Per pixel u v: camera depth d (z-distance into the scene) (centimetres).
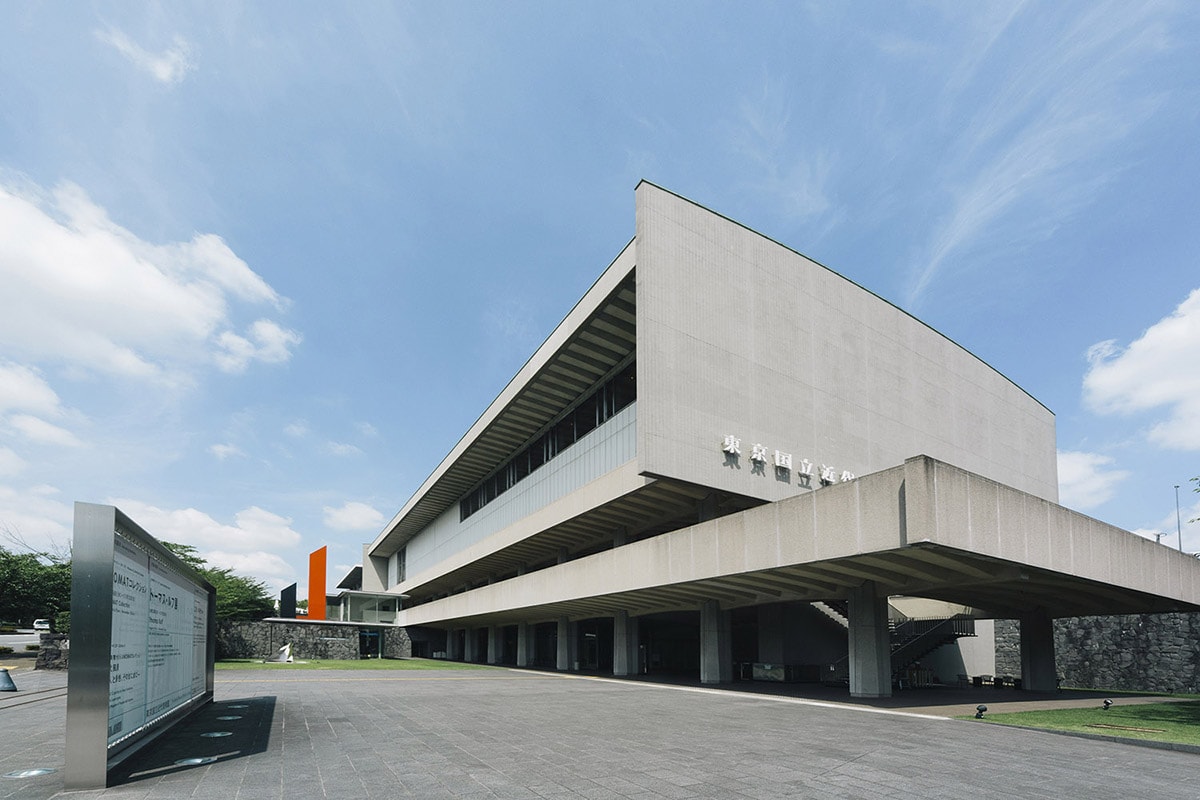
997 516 1780
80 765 792
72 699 797
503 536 4312
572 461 3491
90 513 826
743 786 848
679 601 2962
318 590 6906
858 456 3173
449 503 6084
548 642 5497
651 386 2489
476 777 877
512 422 3997
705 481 2575
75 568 811
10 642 4409
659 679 3025
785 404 2909
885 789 847
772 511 2011
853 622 2173
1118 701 2255
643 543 2602
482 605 4306
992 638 3941
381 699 1892
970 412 3959
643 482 2658
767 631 3112
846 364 3222
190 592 1403
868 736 1269
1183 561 2734
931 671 3441
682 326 2622
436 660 6016
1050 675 2825
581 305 2925
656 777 891
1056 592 2509
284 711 1553
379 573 9256
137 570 977
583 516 3269
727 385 2719
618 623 3453
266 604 5956
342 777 867
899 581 2138
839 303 3259
